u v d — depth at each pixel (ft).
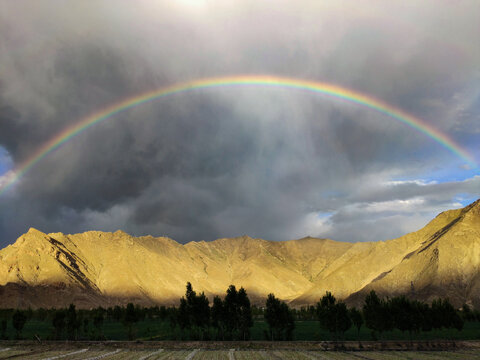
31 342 329.93
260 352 280.10
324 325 330.95
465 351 286.87
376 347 300.20
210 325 357.41
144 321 634.02
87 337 374.84
